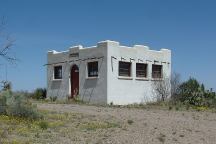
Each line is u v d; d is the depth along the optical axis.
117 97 33.16
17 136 14.91
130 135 16.64
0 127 15.91
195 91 34.62
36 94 37.91
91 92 33.75
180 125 19.94
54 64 37.53
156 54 36.81
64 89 36.25
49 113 20.19
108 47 32.75
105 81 32.69
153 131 17.83
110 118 20.02
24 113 18.03
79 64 35.06
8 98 18.91
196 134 18.30
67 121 18.27
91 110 23.20
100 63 33.25
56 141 14.66
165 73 37.34
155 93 35.94
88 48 34.34
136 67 35.16
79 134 16.00
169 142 16.31
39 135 15.31
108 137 15.96
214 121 22.39
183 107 29.66
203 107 30.70
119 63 33.84
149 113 23.88
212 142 17.12
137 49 35.12
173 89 36.25
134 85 34.56
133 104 32.56
